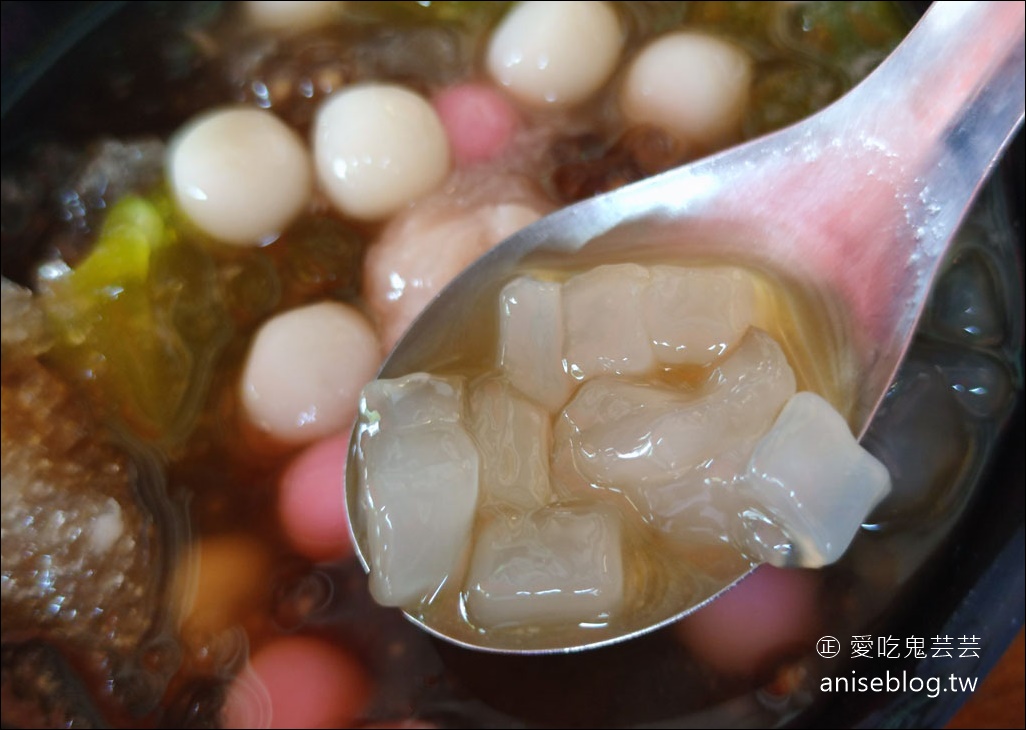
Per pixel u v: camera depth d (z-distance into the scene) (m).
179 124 0.15
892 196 0.12
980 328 0.13
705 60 0.15
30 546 0.12
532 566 0.11
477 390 0.12
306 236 0.14
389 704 0.13
